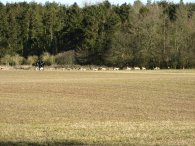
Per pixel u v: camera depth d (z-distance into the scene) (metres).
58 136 14.82
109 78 66.31
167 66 118.62
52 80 61.03
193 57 115.56
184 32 118.50
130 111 26.91
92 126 17.59
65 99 35.31
